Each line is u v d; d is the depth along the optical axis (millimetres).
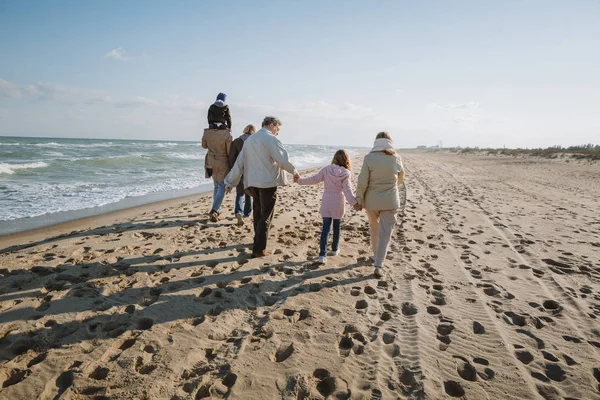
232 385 2129
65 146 34062
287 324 2865
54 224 6449
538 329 2893
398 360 2418
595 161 26688
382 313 3123
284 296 3371
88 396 2008
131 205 8742
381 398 2047
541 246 5227
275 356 2463
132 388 2062
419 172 19125
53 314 2867
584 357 2500
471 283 3818
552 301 3408
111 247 4707
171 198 10125
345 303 3262
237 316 2984
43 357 2344
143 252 4523
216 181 6023
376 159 3652
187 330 2729
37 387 2053
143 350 2457
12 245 4969
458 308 3227
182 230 5699
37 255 4297
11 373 2188
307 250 4828
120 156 23922
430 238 5625
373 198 3703
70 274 3693
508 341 2695
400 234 5777
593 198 10188
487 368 2367
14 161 17281
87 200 9180
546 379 2256
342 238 5504
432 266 4316
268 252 4648
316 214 7461
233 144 5699
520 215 7527
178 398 2014
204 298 3283
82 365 2254
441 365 2371
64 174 14320
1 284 3367
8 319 2758
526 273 4145
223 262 4250
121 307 3064
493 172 20078
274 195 4273
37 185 11078
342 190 4254
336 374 2256
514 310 3217
